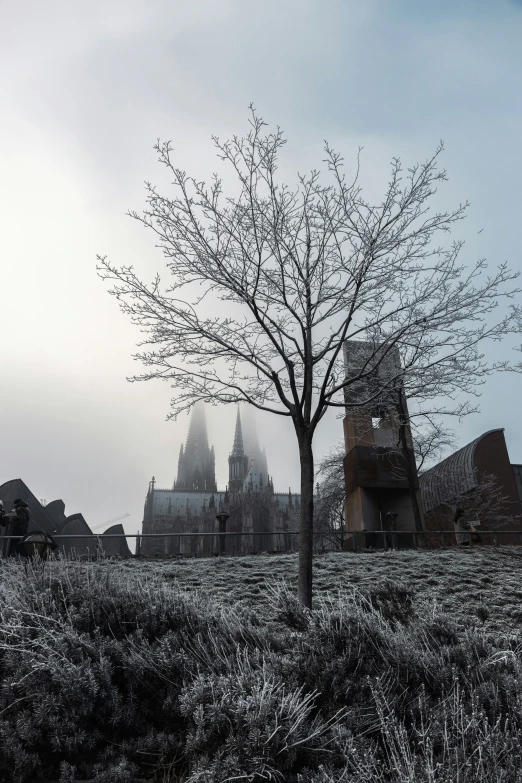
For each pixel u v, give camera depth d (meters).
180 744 4.65
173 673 5.23
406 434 30.53
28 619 5.66
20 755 4.51
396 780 3.60
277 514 107.25
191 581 16.06
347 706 4.66
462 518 29.50
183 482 160.50
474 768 3.59
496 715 4.50
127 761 4.63
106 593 6.48
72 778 4.40
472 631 5.93
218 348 13.54
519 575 17.86
